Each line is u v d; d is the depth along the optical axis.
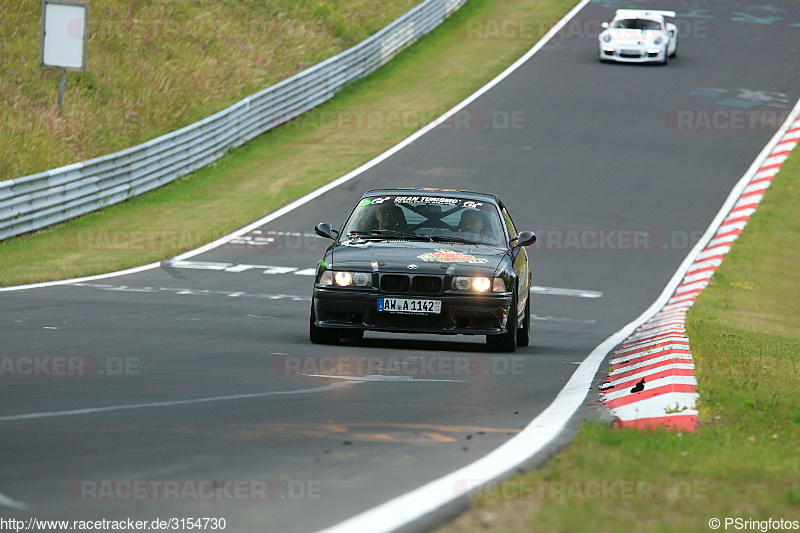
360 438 19.72
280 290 56.34
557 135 107.69
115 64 112.62
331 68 123.81
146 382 26.00
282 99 113.56
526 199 86.94
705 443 19.34
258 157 102.00
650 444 18.91
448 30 157.38
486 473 16.48
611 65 138.75
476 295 35.28
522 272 39.25
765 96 127.44
